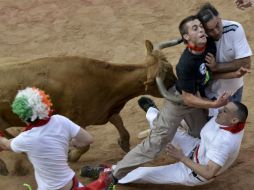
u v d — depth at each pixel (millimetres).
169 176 17234
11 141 14156
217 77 16406
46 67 17719
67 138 14305
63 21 31844
